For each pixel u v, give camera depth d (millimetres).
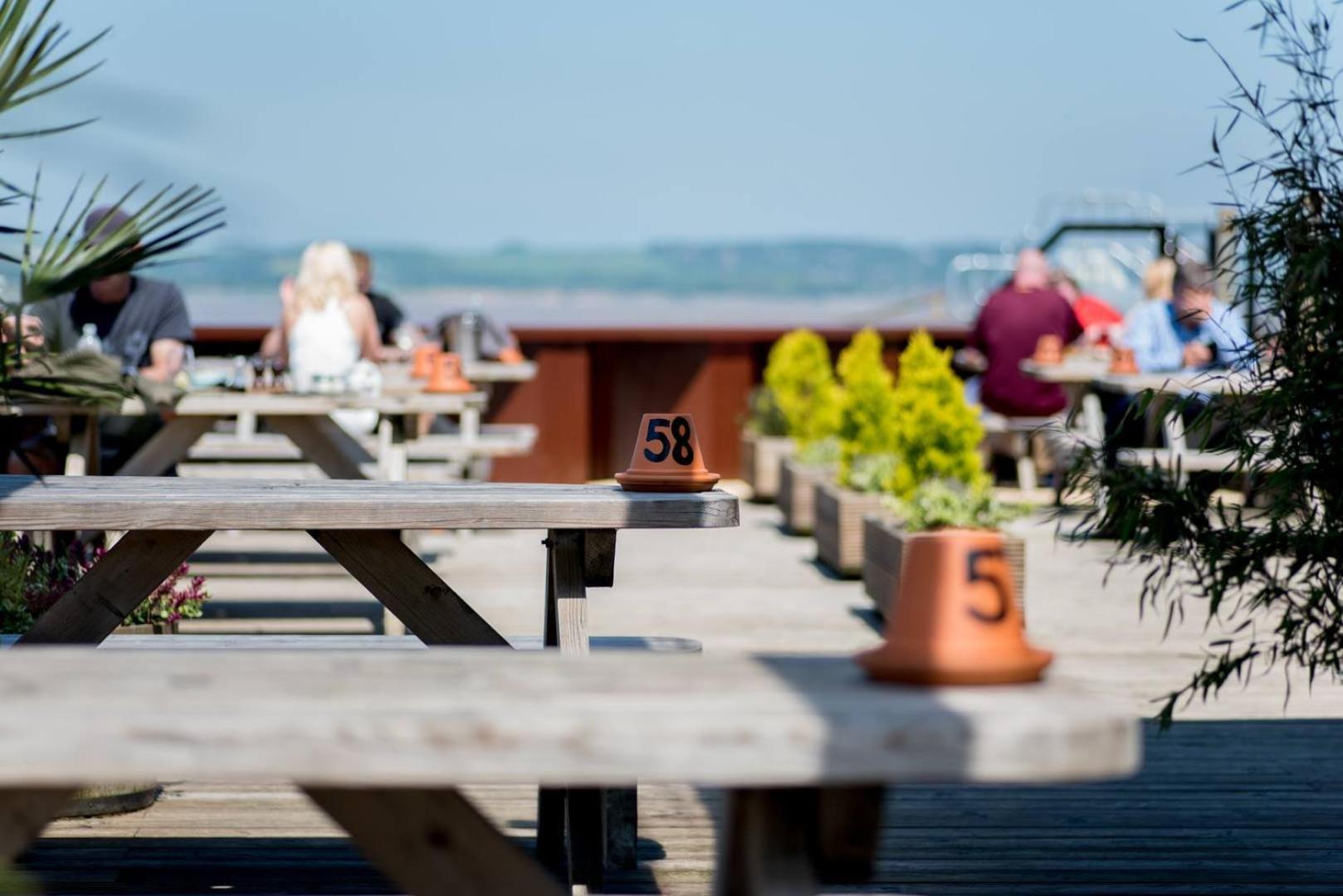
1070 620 7582
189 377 7449
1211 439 3559
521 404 14352
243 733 1415
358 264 11945
